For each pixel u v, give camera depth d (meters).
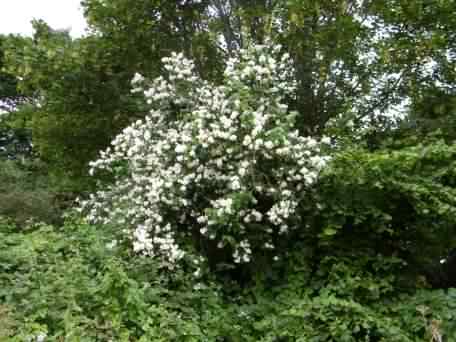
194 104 5.65
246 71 5.26
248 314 4.72
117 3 7.42
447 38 6.89
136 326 3.92
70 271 4.13
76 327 3.55
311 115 7.02
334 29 6.59
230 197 4.67
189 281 4.84
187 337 4.03
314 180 4.88
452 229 5.02
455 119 6.65
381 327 4.31
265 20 6.93
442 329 4.17
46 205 10.72
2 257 4.29
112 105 7.57
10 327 3.47
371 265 4.97
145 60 7.61
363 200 4.88
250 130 4.93
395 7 6.82
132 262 4.71
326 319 4.39
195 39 7.62
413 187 4.52
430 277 6.32
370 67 6.98
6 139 19.34
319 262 5.12
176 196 5.12
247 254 5.00
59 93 7.57
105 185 6.85
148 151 5.45
